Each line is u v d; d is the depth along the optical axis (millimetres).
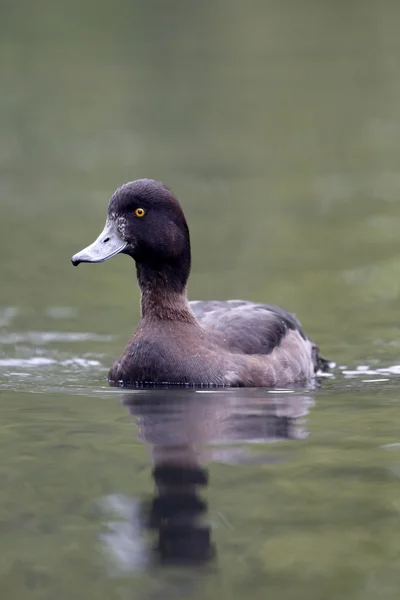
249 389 11180
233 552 6738
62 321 15070
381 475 8109
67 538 6988
